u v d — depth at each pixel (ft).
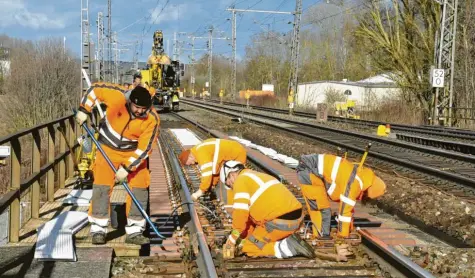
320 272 17.76
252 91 224.33
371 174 21.54
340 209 21.16
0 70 121.90
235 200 18.89
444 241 24.25
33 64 100.22
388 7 113.39
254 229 20.76
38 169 23.34
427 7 106.63
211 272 16.01
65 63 104.37
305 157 21.94
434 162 47.93
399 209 30.19
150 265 18.47
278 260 18.98
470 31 98.68
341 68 246.27
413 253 20.52
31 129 21.84
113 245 19.63
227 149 23.85
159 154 49.37
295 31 139.33
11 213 19.58
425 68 110.63
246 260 18.88
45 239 18.25
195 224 20.81
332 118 105.09
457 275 18.06
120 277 17.40
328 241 21.13
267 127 83.15
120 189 29.94
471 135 73.26
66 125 34.17
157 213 26.16
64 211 24.44
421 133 79.66
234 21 193.98
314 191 21.77
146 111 19.35
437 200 30.94
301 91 192.13
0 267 16.44
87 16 79.61
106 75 130.72
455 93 100.32
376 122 92.43
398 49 110.83
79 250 18.97
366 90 164.14
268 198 19.03
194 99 248.11
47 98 100.73
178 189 30.73
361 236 20.71
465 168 44.39
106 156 18.99
